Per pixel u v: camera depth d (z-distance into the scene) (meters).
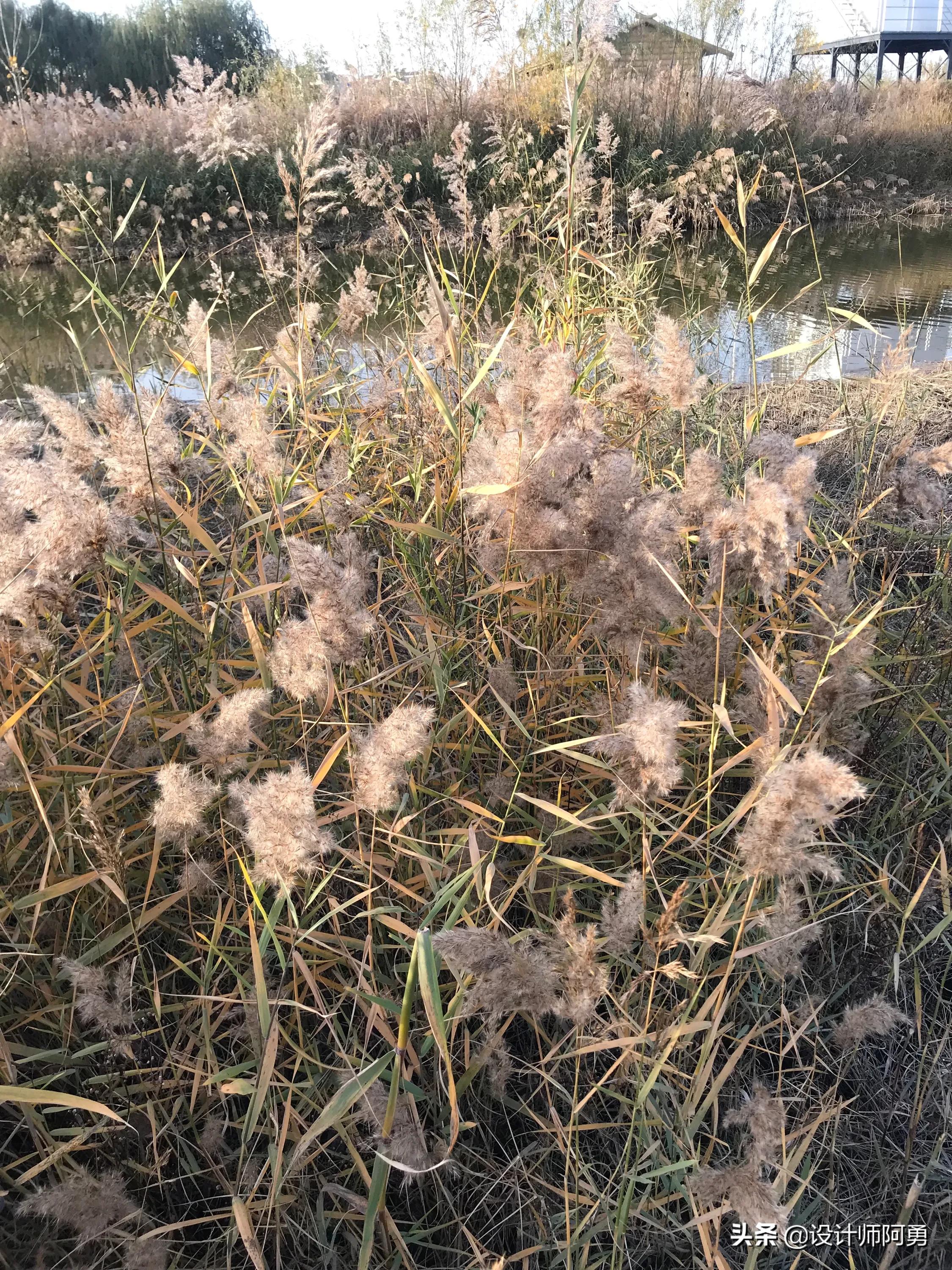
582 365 3.81
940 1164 2.00
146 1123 1.90
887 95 20.55
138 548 3.13
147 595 2.74
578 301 4.02
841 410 4.70
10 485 1.98
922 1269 1.81
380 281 8.45
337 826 2.30
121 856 1.77
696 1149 1.88
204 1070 1.95
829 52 30.30
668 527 1.99
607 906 1.75
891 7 27.59
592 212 5.68
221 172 12.26
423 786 2.35
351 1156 1.89
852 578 3.01
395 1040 1.78
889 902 2.22
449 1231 1.88
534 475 2.13
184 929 2.20
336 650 1.88
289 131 12.87
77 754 2.35
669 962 1.94
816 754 1.54
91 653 2.30
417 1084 1.96
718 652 2.10
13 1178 1.88
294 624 1.91
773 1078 2.14
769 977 2.21
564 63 3.97
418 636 2.78
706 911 2.17
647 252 7.01
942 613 3.26
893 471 3.01
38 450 3.75
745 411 3.45
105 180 12.48
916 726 2.60
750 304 3.15
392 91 13.80
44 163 12.67
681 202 10.00
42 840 2.19
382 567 3.12
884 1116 2.10
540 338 3.80
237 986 2.03
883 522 3.70
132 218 12.39
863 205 15.70
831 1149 1.95
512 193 7.30
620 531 2.01
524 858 2.39
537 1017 1.82
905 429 4.66
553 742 2.54
